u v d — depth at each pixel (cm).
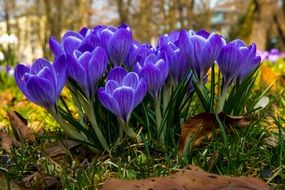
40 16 800
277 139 52
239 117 52
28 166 52
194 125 50
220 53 51
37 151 54
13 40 329
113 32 53
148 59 51
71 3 706
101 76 50
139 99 49
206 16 724
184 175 40
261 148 50
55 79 49
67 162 52
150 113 53
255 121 56
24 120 63
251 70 52
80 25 579
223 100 52
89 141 52
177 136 53
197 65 51
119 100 48
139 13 696
